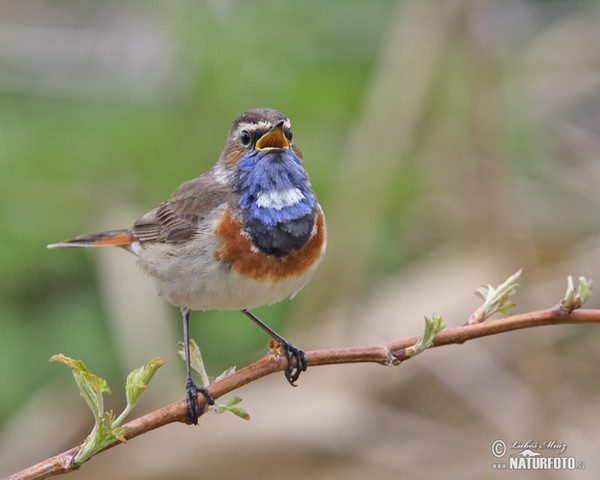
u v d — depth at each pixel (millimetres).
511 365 13195
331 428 12258
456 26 13625
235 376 6891
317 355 6789
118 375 11766
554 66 16094
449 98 15023
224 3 14250
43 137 13664
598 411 12453
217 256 8344
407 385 13078
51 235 12633
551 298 13359
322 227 8750
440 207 14586
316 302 12898
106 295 12133
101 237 9852
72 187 13234
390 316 12953
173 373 11953
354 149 13586
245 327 12289
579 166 15266
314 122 14172
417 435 12359
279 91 14000
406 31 13914
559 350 13492
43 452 11781
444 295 13109
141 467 11945
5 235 12438
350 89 14453
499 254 13125
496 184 13305
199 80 13789
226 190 8641
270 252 8391
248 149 8586
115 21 16531
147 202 13281
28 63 15555
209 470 11906
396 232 14078
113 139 13695
